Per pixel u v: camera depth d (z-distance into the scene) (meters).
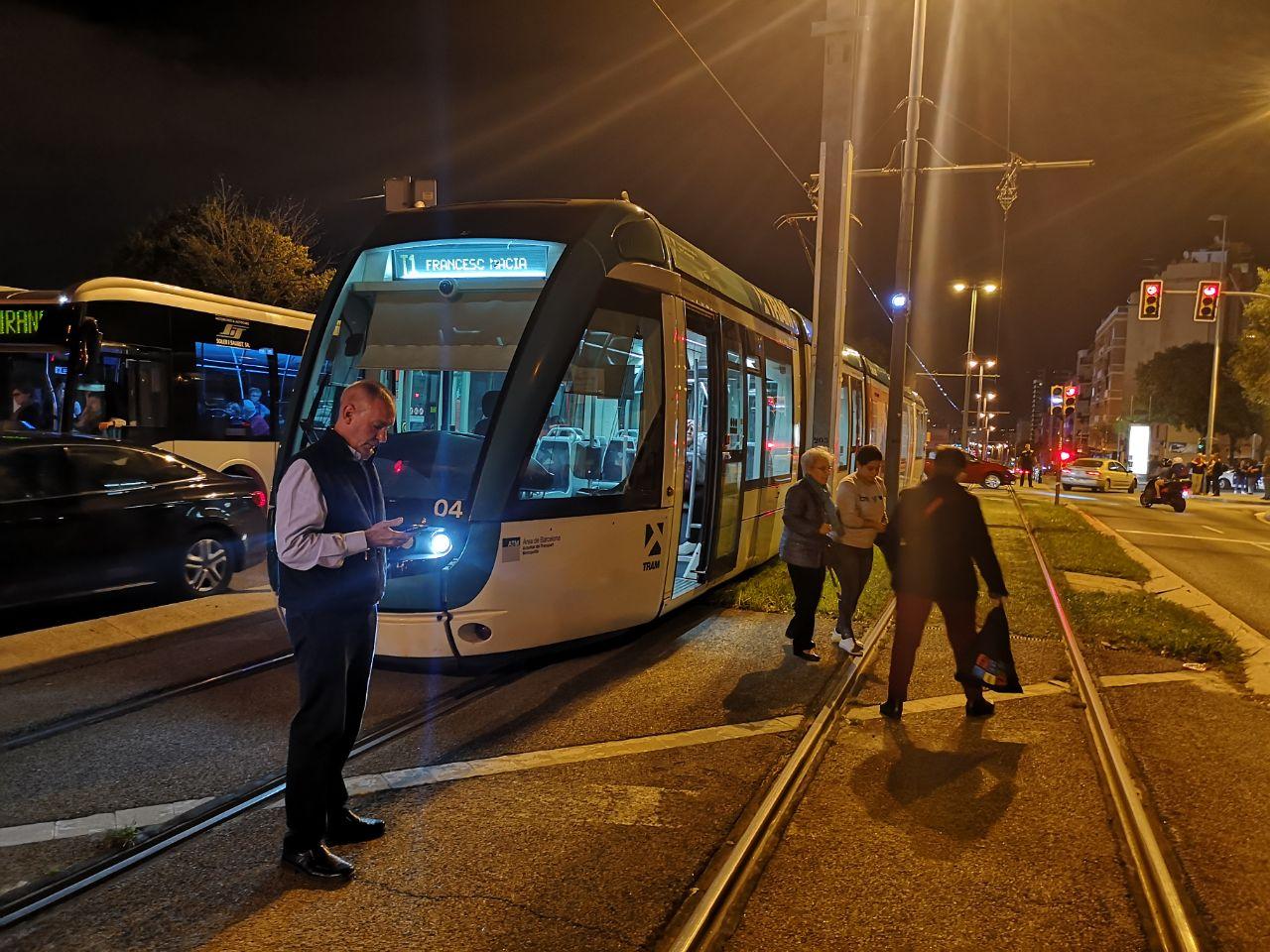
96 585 7.90
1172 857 4.08
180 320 12.79
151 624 7.55
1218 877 3.91
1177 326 92.69
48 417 11.59
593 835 4.16
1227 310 90.31
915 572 5.86
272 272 30.89
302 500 3.51
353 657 3.78
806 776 4.94
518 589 6.13
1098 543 15.70
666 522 7.19
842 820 4.42
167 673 6.43
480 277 6.66
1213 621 9.36
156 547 8.38
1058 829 4.36
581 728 5.57
